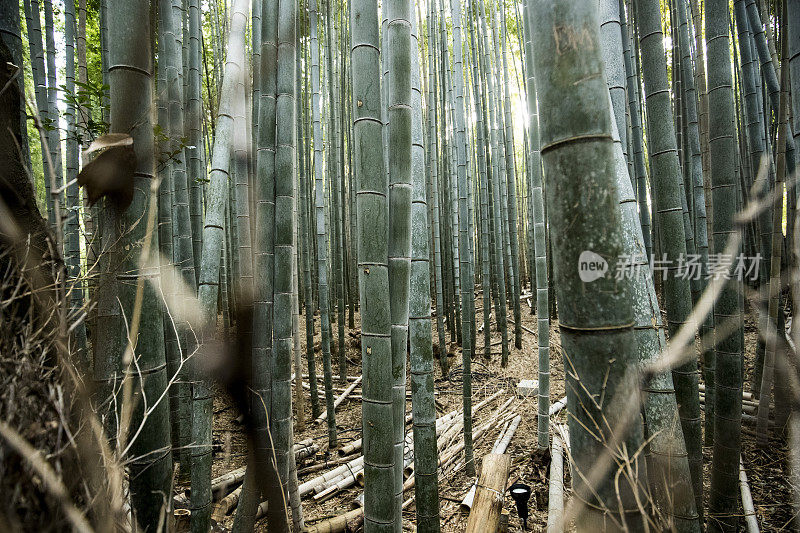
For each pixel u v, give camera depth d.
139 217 1.25
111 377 1.26
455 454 3.52
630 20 3.61
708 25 1.86
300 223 4.56
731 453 1.97
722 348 1.96
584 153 0.86
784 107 2.01
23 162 1.17
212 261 1.81
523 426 3.96
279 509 1.80
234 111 1.92
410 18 1.66
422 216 1.87
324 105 6.62
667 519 1.17
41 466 0.72
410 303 1.86
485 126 5.52
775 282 2.21
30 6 3.03
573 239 0.88
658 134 1.58
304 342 6.07
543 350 3.21
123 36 1.21
